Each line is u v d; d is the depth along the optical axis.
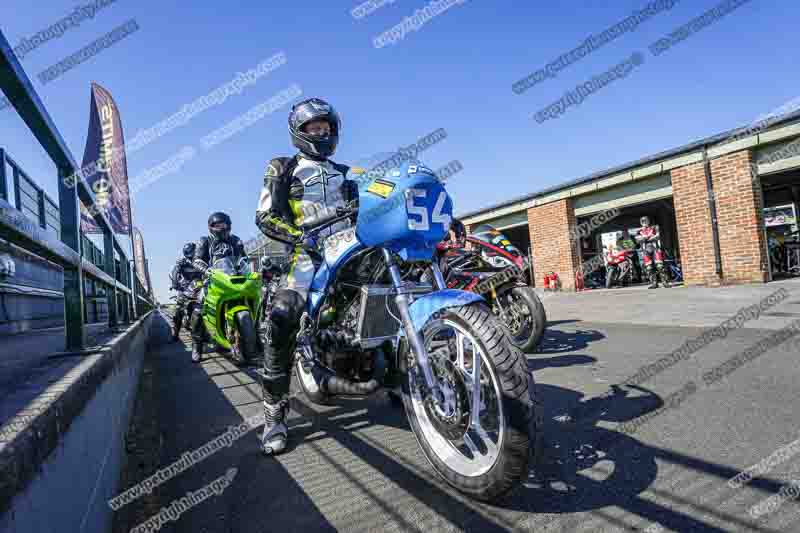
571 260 13.73
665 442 2.51
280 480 2.46
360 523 1.97
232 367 6.13
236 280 5.73
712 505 1.89
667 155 11.18
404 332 2.50
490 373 1.94
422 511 2.03
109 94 9.88
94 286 7.43
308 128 3.02
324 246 2.70
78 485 1.53
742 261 10.04
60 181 2.71
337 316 2.78
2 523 0.91
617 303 9.34
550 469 2.31
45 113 2.27
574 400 3.39
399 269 2.52
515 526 1.85
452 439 2.35
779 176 13.62
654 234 12.34
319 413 3.63
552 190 14.14
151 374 6.11
